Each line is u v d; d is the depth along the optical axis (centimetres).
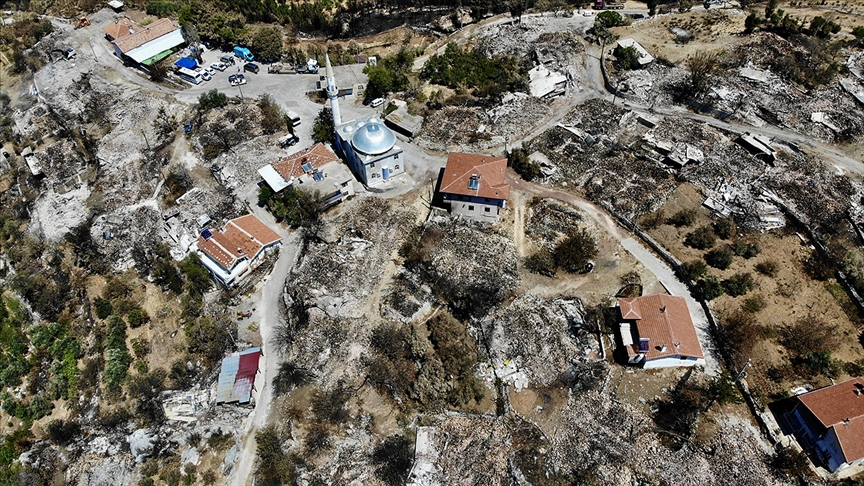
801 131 10075
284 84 12525
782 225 8425
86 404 7606
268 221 9344
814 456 6012
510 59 12531
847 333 7069
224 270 8431
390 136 9488
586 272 8050
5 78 13275
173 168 10419
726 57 11725
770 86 10912
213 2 15275
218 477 6600
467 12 15612
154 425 7150
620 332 7106
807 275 7738
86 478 6781
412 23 15588
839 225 8344
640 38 12744
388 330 7550
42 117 12075
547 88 11406
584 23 13700
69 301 8844
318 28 15562
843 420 5734
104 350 8069
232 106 11706
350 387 7206
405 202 9362
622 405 6644
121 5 14975
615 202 8919
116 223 9719
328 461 6575
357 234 8862
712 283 7450
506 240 8569
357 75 12756
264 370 7525
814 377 6656
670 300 7162
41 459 7069
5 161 11512
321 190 9144
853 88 10688
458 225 8844
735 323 7150
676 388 6738
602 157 9712
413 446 6581
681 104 10900
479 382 6988
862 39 11756
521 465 6228
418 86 11944
